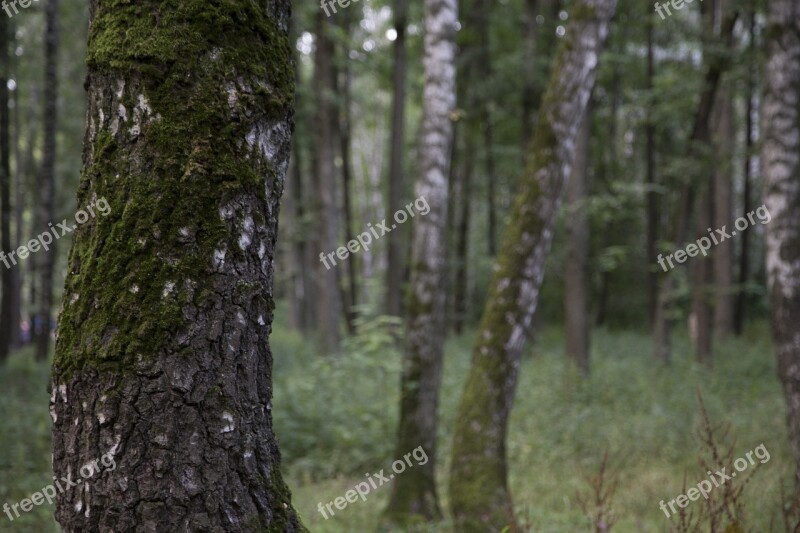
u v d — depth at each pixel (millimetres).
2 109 13320
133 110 1697
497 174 22016
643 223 23891
